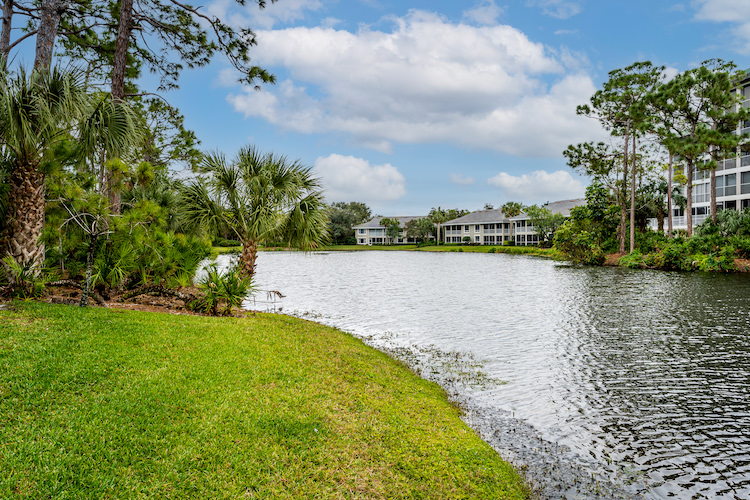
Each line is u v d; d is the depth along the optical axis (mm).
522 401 7695
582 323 14422
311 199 13531
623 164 45156
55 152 8578
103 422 4520
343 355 8734
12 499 3396
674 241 35406
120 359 6004
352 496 4180
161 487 3842
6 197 8719
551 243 73688
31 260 8547
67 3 13633
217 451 4441
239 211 12664
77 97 8367
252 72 14703
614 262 41125
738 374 9148
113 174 9172
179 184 12703
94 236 8570
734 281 25031
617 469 5543
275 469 4348
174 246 11305
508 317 15602
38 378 5117
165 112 18688
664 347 11289
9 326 6559
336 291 22938
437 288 24375
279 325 10367
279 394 5898
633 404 7605
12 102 7699
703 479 5363
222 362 6617
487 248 78750
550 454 5867
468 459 5305
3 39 12836
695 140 34031
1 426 4227
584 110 45375
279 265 44781
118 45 13031
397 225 106812
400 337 12430
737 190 41094
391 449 5156
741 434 6535
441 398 7582
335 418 5559
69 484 3652
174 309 10617
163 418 4816
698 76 33625
